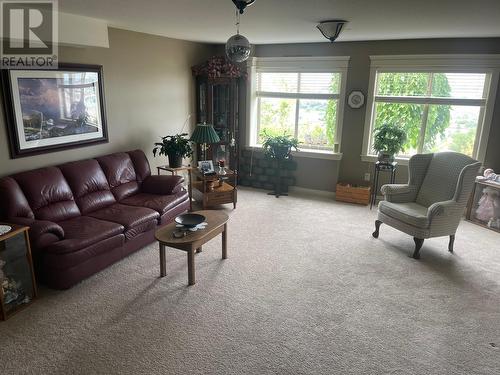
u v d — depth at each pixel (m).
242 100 6.20
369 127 5.52
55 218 3.53
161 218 4.08
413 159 4.35
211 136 5.15
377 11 3.09
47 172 3.67
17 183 3.38
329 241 4.21
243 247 4.02
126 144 4.95
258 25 3.99
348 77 5.49
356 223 4.79
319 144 6.04
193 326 2.71
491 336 2.65
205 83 6.00
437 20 3.46
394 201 4.32
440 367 2.36
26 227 2.86
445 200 4.05
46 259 3.04
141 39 4.91
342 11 3.12
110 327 2.69
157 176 4.70
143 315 2.83
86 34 3.89
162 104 5.47
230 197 5.27
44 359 2.38
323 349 2.50
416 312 2.92
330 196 5.98
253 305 2.98
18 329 2.65
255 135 6.41
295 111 6.07
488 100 4.79
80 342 2.53
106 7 3.22
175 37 5.39
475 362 2.41
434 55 4.90
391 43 5.12
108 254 3.43
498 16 3.19
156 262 3.67
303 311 2.91
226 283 3.29
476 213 4.79
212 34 4.95
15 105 3.50
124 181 4.46
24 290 2.91
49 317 2.79
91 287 3.20
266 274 3.46
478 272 3.55
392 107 5.40
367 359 2.42
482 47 4.68
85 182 3.95
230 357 2.41
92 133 4.39
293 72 5.88
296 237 4.31
